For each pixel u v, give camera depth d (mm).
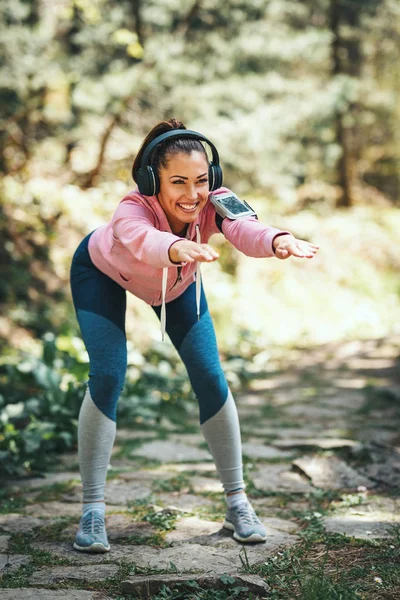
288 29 12266
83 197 9727
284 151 12797
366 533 2854
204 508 3232
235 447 2830
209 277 10844
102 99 9562
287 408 6023
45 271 8492
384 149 18859
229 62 10758
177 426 5289
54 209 9258
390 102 16234
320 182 16938
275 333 10953
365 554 2604
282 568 2467
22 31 9320
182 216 2445
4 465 3842
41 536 2861
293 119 10961
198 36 11094
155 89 10188
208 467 4035
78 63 9992
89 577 2432
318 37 10992
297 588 2320
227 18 11203
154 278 2582
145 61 9750
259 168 12133
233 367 7574
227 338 9719
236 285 11406
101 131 10773
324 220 14812
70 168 10828
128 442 4637
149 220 2465
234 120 10617
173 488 3562
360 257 14195
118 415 5129
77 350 5875
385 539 2748
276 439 4777
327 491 3523
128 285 2703
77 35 10117
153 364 7660
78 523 3021
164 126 2506
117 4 11117
